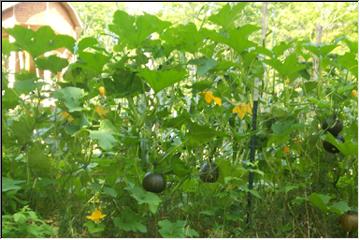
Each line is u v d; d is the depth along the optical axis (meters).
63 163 3.24
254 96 3.39
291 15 9.88
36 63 3.25
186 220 3.23
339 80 3.68
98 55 3.07
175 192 3.43
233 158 3.46
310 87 3.68
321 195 3.23
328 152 3.58
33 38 3.15
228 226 3.37
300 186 3.54
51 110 3.37
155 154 3.15
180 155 3.40
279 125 3.40
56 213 3.27
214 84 3.45
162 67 3.21
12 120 3.24
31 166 3.19
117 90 3.19
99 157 3.28
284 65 3.33
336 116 3.51
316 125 3.60
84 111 3.19
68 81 3.34
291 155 3.72
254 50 3.26
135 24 3.05
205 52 3.33
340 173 3.58
